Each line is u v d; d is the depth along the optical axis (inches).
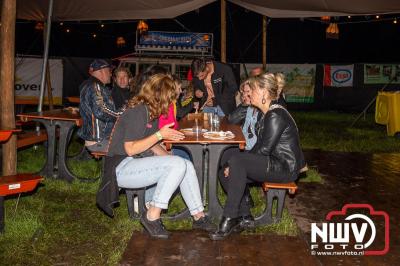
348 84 713.0
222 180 171.9
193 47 630.5
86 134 206.2
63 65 613.6
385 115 429.4
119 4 315.3
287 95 730.8
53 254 138.6
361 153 331.9
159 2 310.7
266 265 130.9
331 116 652.1
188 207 156.2
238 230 153.9
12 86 186.7
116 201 146.1
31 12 337.4
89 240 150.1
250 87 155.3
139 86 170.6
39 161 264.1
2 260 133.4
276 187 152.3
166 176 145.3
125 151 147.4
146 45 630.5
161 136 142.6
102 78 202.4
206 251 139.6
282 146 150.8
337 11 316.8
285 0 301.9
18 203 185.6
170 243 145.3
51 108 387.5
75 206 185.2
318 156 317.1
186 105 247.0
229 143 154.4
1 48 184.2
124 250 139.3
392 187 229.3
